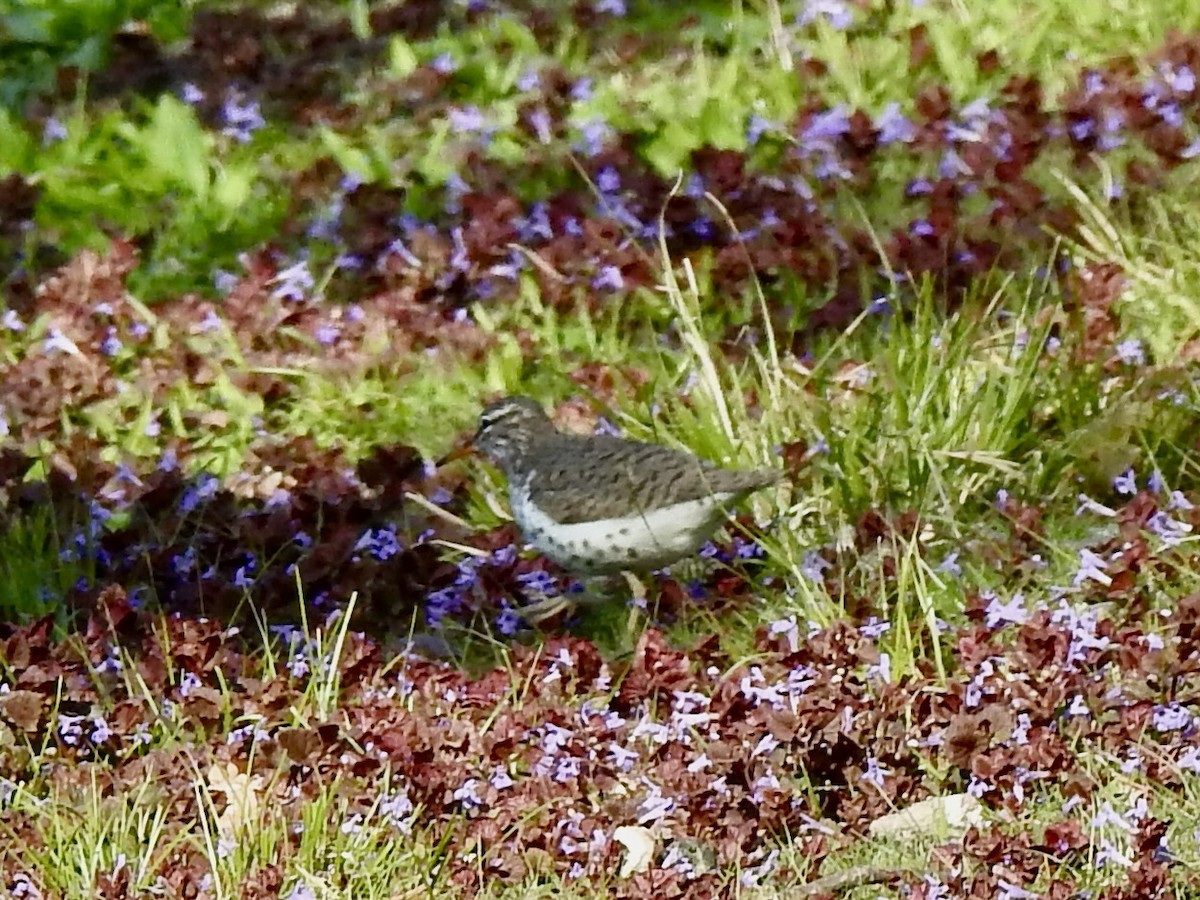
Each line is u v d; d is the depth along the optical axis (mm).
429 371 14977
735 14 18906
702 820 9961
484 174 16938
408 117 18266
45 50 20031
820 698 10586
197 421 14602
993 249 15188
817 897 9422
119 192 17281
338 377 14906
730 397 13906
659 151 17031
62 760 10812
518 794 10242
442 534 13391
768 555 12578
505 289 15570
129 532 13117
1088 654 10789
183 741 11039
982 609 11336
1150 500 12023
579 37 19094
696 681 11117
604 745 10531
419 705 11188
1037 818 9992
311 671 11398
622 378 14453
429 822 10203
